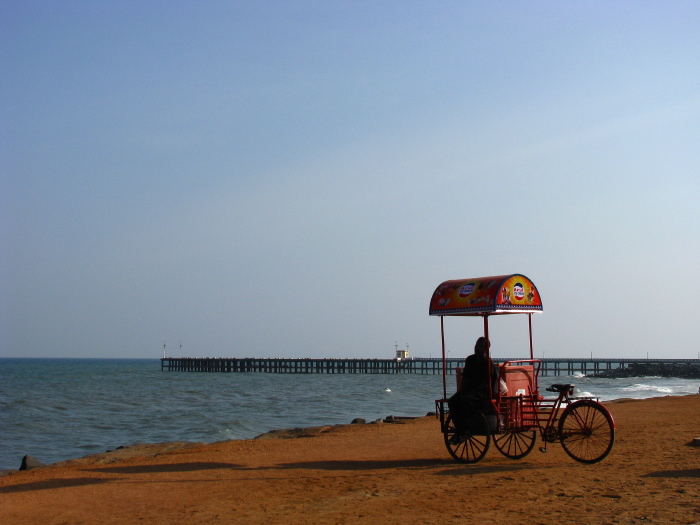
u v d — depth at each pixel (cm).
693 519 669
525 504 763
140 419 3403
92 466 1221
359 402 4753
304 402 4731
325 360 13100
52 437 2720
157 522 741
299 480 977
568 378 11869
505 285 1098
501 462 1084
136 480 1015
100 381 9331
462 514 726
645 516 687
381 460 1174
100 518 768
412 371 14375
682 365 12175
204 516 762
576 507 739
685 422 1712
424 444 1408
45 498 884
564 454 1155
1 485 1004
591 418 1055
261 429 2972
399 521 705
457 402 1071
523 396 1080
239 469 1103
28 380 9600
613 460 1062
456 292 1139
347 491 877
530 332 1173
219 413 3716
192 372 14125
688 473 929
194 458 1267
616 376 12212
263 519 738
